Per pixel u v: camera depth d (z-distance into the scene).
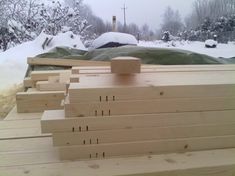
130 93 0.89
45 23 7.68
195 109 0.94
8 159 0.96
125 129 0.91
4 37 7.05
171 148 0.96
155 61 2.54
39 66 2.62
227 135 0.98
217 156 0.95
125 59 0.96
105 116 0.89
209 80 0.99
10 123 1.33
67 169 0.88
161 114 0.92
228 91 0.95
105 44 5.42
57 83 1.66
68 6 8.07
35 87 1.87
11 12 7.32
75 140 0.91
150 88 0.89
